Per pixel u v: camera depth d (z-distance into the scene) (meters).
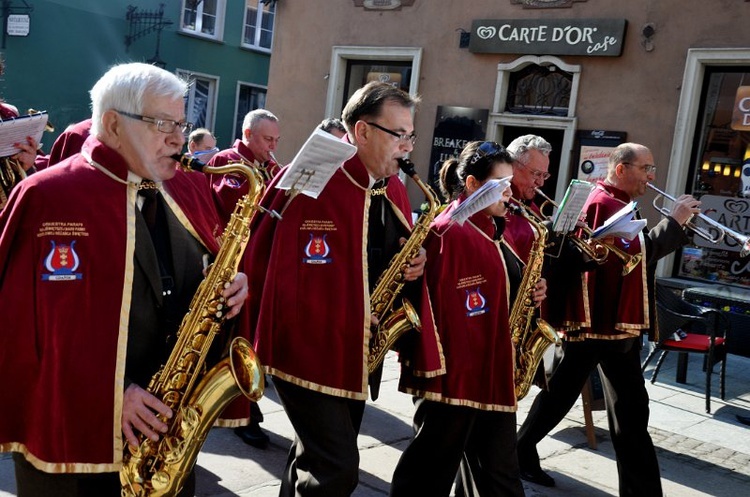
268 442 4.38
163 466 2.06
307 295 2.75
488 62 9.37
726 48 7.85
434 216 3.03
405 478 3.11
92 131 2.09
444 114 9.62
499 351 3.13
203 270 2.29
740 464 4.89
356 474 2.69
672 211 4.23
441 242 3.09
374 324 2.94
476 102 9.48
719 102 8.19
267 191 2.91
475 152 3.27
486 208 3.20
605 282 3.95
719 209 8.21
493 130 9.35
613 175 4.24
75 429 1.94
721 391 6.29
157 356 2.19
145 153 2.02
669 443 5.18
